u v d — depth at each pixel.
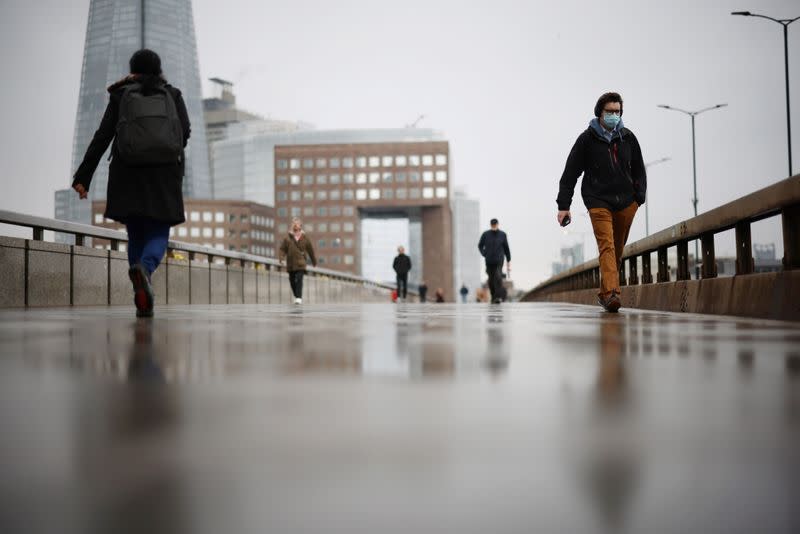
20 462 1.43
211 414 1.96
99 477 1.33
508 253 22.08
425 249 172.12
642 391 2.34
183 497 1.21
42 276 12.25
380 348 3.94
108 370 2.98
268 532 1.06
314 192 174.12
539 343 4.24
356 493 1.23
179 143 7.37
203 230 190.00
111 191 7.37
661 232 10.98
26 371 2.95
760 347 3.90
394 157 173.00
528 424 1.80
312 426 1.79
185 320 7.12
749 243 8.20
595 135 9.11
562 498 1.20
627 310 10.45
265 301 24.78
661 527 1.08
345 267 172.50
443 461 1.43
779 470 1.36
